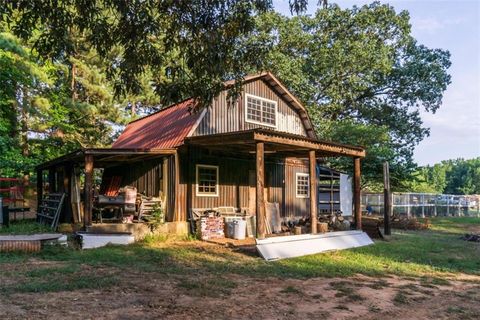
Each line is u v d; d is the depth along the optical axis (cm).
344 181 2380
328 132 2788
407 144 3606
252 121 1681
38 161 2189
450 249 1343
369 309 646
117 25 736
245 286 764
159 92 761
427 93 3428
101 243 1154
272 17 2867
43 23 729
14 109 2053
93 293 664
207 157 1475
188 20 719
